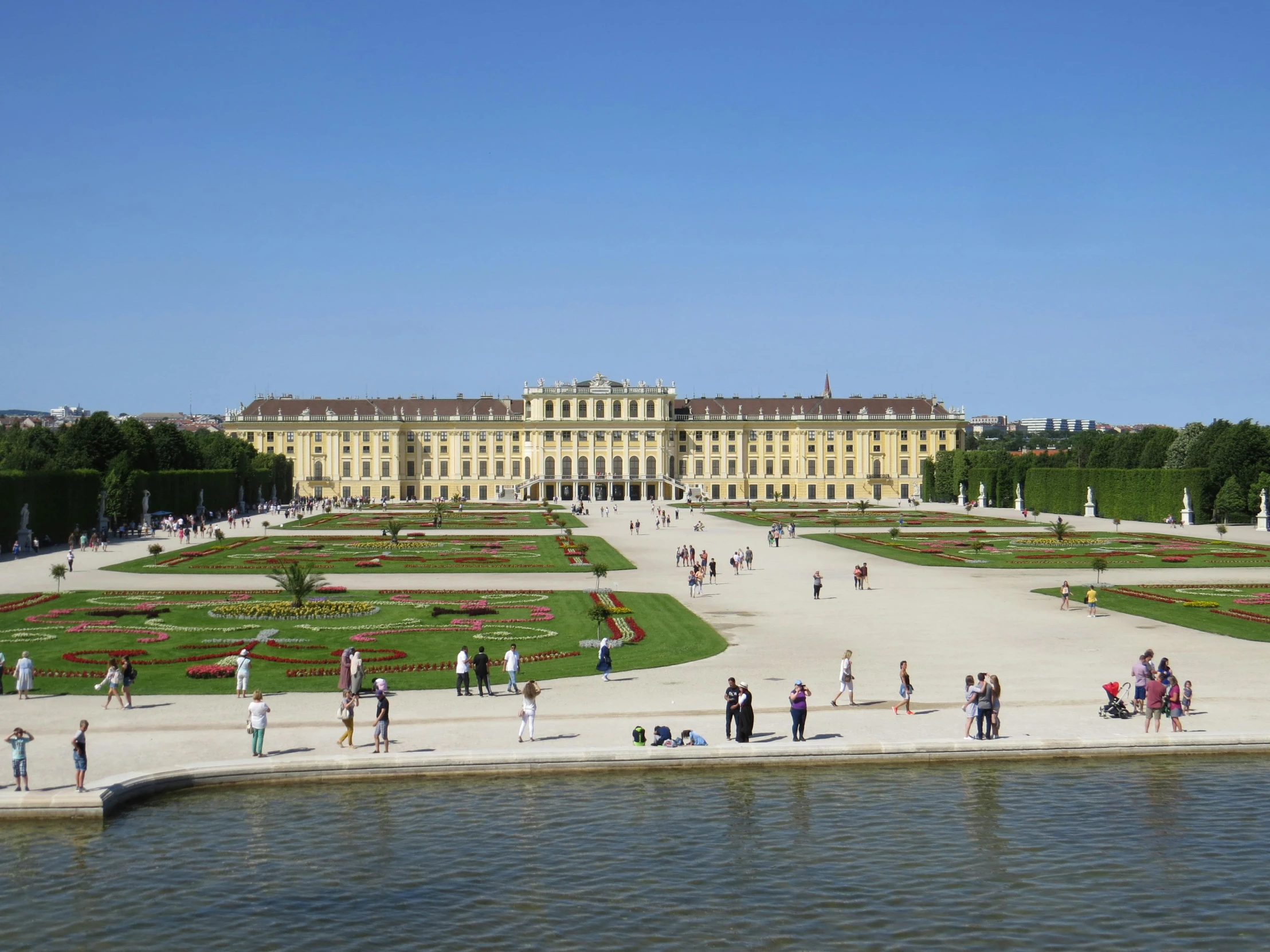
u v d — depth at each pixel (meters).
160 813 38.44
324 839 36.44
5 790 38.28
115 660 52.94
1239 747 44.56
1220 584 96.62
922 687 55.03
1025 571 111.44
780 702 51.88
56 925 31.16
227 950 29.91
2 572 109.75
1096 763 43.47
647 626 75.56
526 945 30.23
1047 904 32.19
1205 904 32.25
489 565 116.75
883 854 35.31
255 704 42.66
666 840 36.38
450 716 49.22
